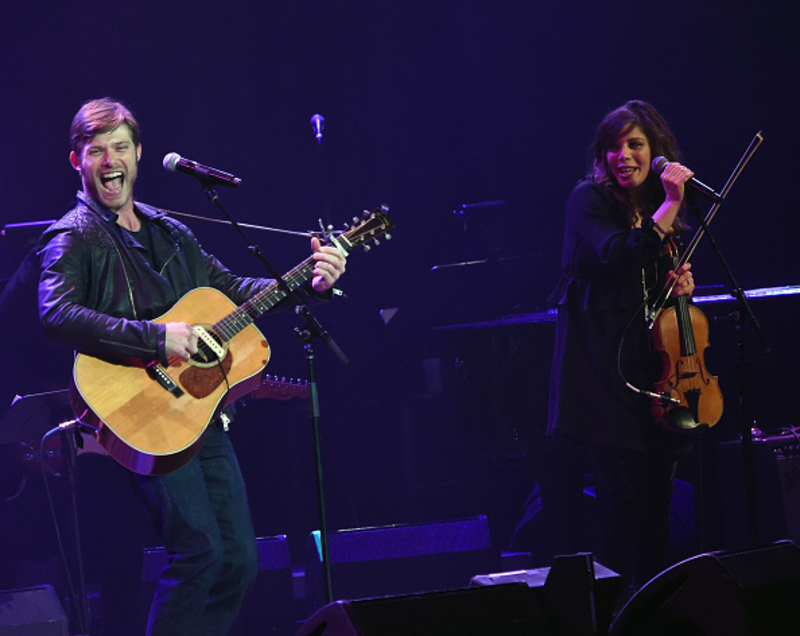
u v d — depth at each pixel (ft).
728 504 37.11
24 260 36.55
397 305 61.67
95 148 25.27
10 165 60.49
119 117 25.55
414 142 65.67
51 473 39.01
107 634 35.45
